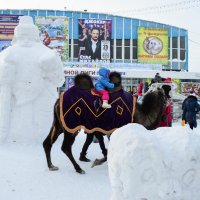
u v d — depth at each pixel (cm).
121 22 3303
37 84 806
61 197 450
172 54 3412
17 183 511
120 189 294
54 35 3136
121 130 302
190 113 1294
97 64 2698
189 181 285
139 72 2288
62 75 841
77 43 3191
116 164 293
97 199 439
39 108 812
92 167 622
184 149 286
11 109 810
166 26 3353
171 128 314
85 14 3250
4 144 787
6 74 790
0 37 3027
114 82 605
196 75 2345
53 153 730
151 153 281
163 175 280
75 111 577
